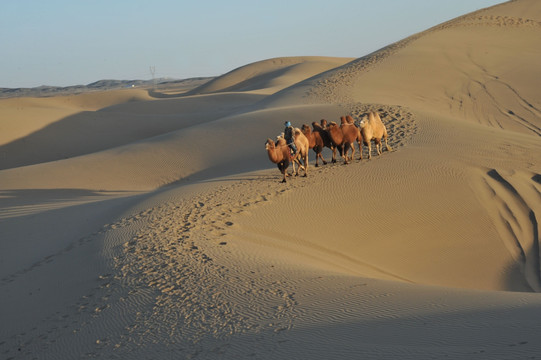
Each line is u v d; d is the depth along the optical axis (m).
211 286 10.87
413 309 8.45
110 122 60.16
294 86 50.56
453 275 14.67
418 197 18.33
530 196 18.66
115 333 9.52
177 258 12.92
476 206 17.95
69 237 17.45
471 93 44.31
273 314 9.00
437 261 15.27
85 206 22.61
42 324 10.95
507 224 17.12
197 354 7.86
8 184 30.34
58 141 53.28
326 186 19.39
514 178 19.91
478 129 27.81
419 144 24.53
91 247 15.27
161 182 30.31
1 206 25.67
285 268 11.80
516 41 57.25
